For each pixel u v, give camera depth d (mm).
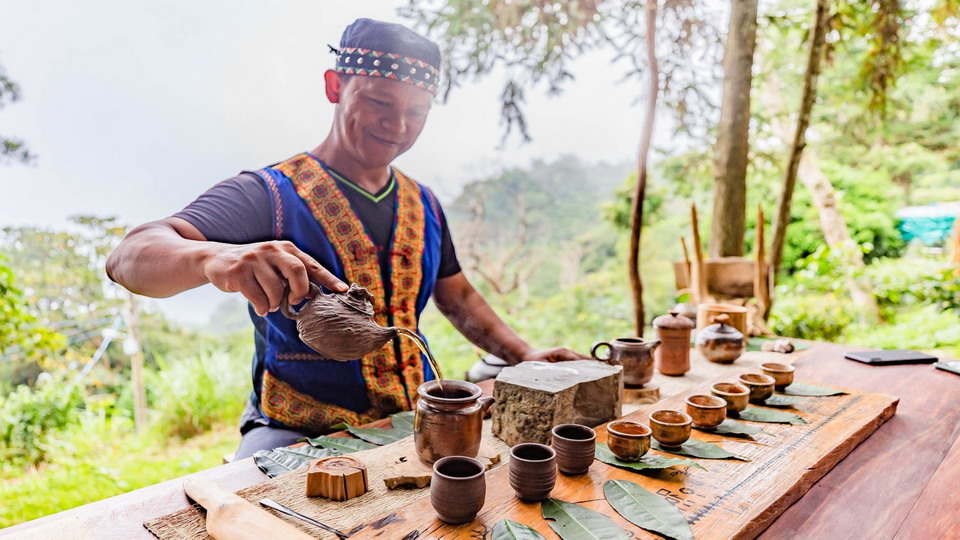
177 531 1019
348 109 1702
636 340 2006
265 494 1146
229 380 6023
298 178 1757
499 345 2074
